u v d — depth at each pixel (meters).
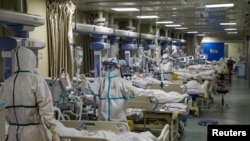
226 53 20.08
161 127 4.13
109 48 6.27
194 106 6.70
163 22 10.07
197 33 16.52
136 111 4.24
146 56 7.89
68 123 3.16
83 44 7.45
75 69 5.66
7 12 3.16
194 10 7.04
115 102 3.48
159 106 4.65
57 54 5.49
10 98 2.21
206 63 15.31
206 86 6.96
